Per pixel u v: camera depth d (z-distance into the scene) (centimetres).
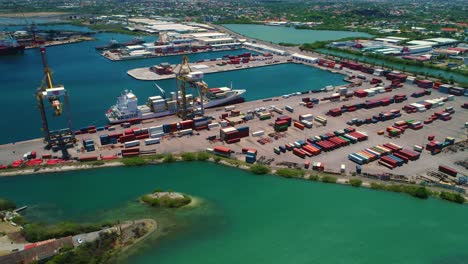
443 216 9081
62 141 12738
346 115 15938
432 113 16100
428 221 8906
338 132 13438
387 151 11938
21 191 10150
